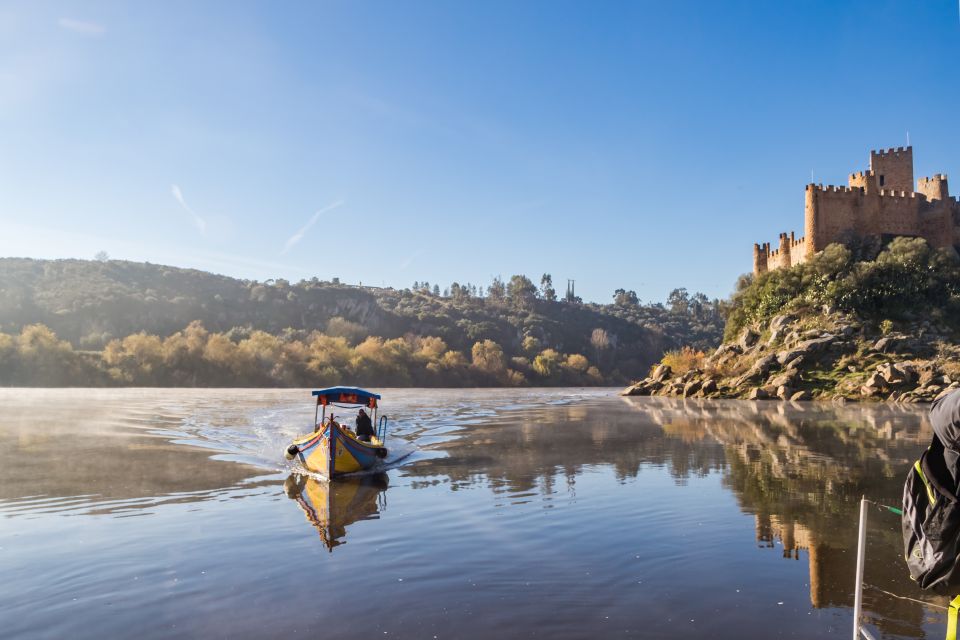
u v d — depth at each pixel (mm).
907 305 58656
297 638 6219
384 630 6395
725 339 72688
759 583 7746
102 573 8227
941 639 6098
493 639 6160
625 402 51906
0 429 26688
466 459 18891
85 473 16062
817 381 49656
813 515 11320
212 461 18484
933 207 69250
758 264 79625
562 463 17828
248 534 10211
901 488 13789
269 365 110438
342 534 10188
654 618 6668
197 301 161875
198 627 6508
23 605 7145
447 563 8594
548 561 8672
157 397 58688
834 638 6160
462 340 180000
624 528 10461
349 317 180875
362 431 21516
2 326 119188
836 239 67500
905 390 44219
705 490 13664
